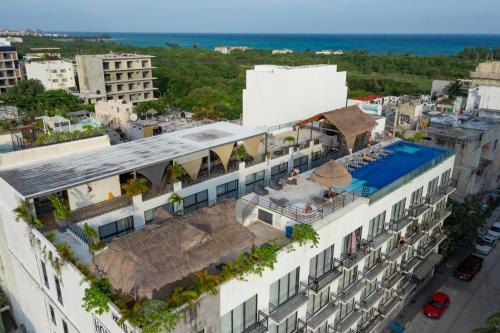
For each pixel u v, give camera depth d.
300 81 50.69
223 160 32.81
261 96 52.62
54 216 24.69
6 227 26.88
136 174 31.00
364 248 26.50
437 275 39.75
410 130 51.53
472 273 38.69
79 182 24.50
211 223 19.22
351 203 25.08
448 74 161.88
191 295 15.82
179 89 135.38
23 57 160.50
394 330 31.64
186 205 30.81
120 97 115.81
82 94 111.69
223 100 120.25
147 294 15.33
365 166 32.78
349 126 37.84
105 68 110.94
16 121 54.50
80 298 18.73
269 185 27.72
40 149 29.11
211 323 17.12
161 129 69.75
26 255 24.62
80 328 20.02
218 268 19.14
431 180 34.91
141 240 17.33
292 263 20.95
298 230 20.84
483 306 35.16
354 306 28.36
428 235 37.62
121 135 69.81
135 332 14.72
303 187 27.84
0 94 120.31
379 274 29.81
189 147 31.42
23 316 29.95
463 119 57.50
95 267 18.75
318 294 23.89
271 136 45.88
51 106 97.12
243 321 19.28
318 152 43.75
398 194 29.50
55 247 20.28
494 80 96.62
